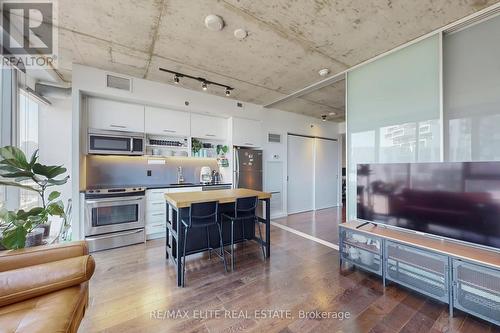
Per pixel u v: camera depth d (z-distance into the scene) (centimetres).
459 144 214
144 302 198
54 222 377
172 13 208
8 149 195
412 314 185
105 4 196
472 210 186
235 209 273
